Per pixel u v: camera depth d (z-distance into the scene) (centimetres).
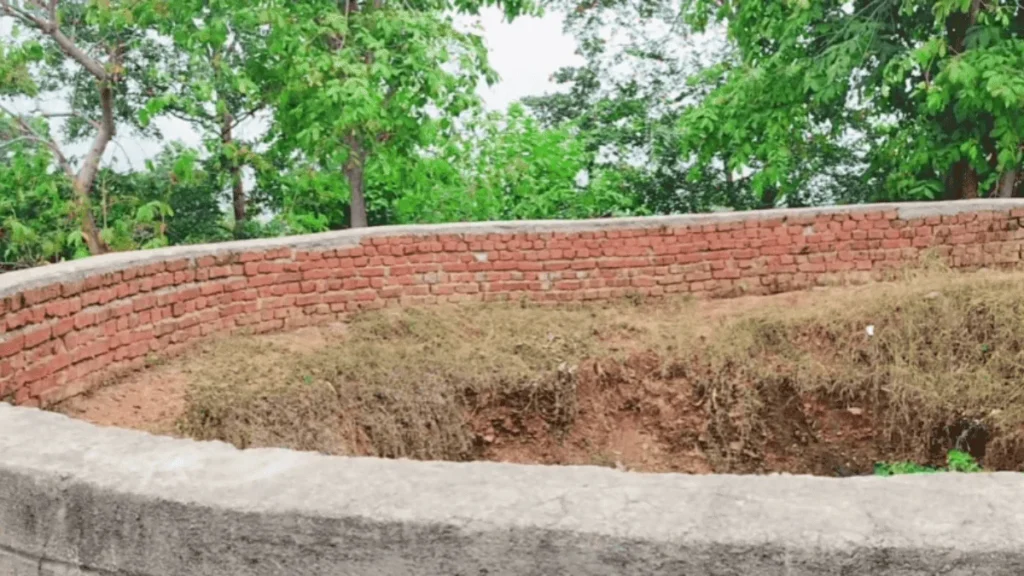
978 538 162
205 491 188
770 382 734
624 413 753
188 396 589
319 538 180
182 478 194
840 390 722
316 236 807
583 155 1575
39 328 536
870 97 1308
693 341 777
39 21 1258
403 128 1328
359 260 826
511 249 884
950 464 653
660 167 1700
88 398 576
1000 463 659
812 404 727
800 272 928
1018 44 1135
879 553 163
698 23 1441
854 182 1589
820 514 172
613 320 831
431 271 862
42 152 1264
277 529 181
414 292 856
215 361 670
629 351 766
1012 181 1255
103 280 602
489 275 882
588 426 745
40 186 1241
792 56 1323
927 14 1284
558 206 1579
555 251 892
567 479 189
